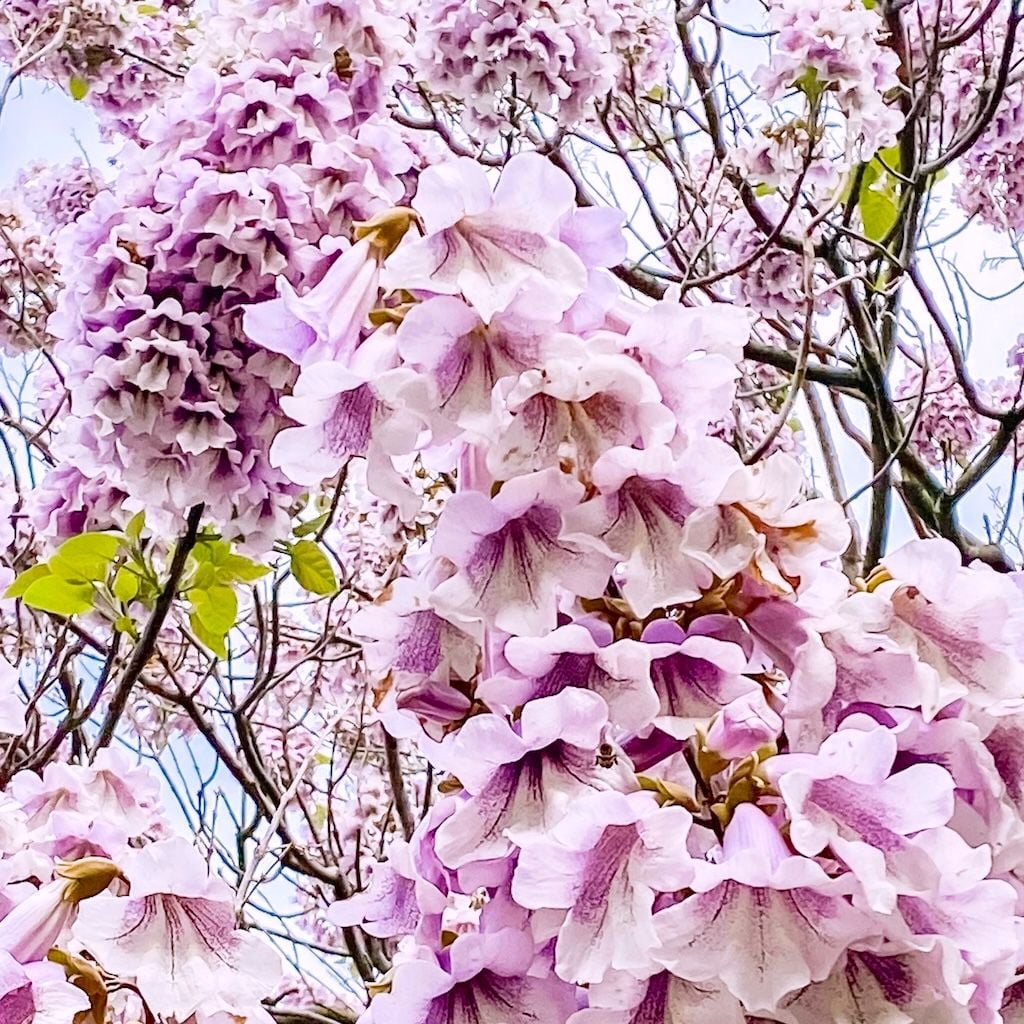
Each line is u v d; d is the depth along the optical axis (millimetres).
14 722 583
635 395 404
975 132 1244
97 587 900
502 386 405
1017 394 1304
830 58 1133
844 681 420
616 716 401
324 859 1377
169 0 1803
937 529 1363
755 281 1468
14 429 1363
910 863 378
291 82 890
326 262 506
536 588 410
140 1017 476
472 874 413
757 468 428
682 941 373
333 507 1009
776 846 386
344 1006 1419
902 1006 379
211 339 803
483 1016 411
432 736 467
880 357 1312
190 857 452
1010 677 425
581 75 1275
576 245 441
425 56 1262
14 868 489
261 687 1198
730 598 422
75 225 824
